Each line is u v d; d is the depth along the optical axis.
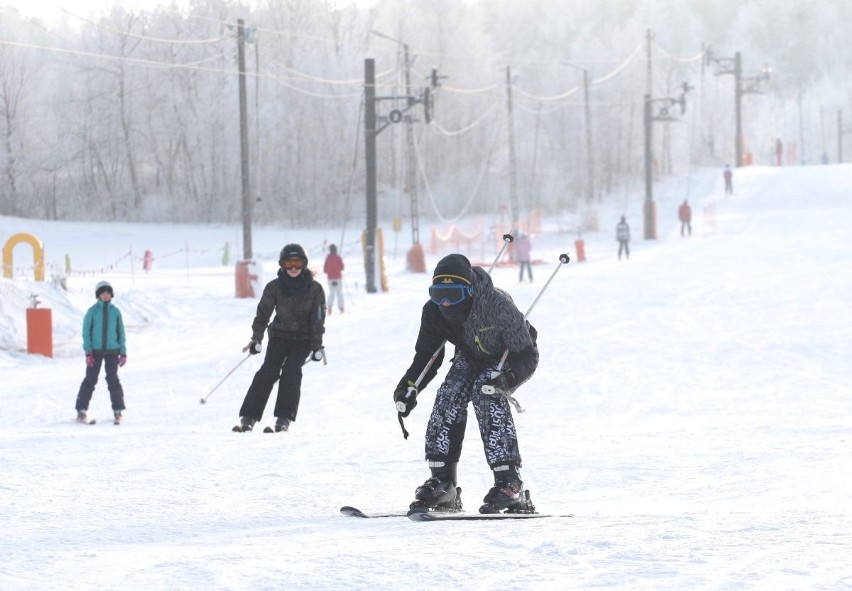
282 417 26.25
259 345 26.66
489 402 12.98
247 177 85.31
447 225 198.88
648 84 154.00
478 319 12.67
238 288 77.25
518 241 91.06
